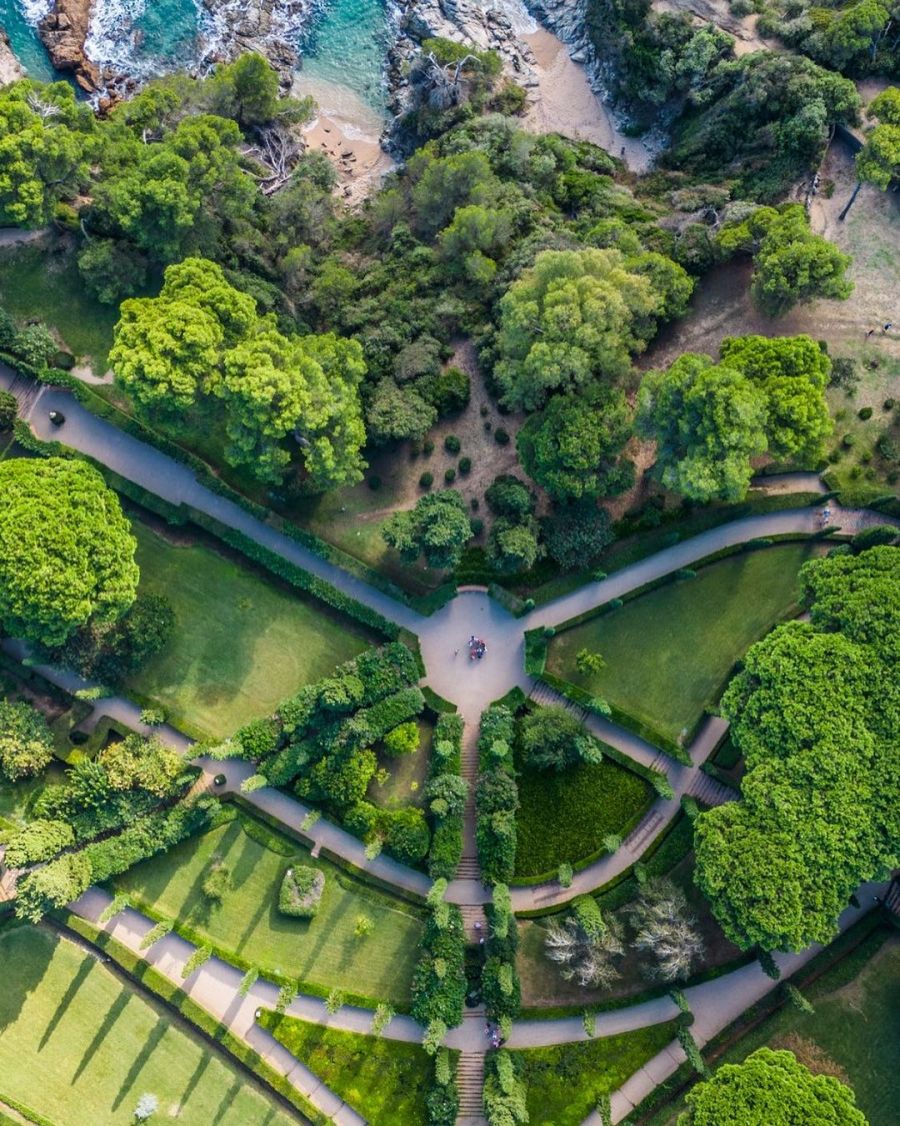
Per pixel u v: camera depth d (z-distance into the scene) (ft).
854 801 186.39
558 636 223.10
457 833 211.82
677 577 220.02
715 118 247.70
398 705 213.66
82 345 234.99
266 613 227.40
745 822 190.80
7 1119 212.84
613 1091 208.44
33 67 263.49
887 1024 204.54
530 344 208.23
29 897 201.16
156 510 226.17
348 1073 209.97
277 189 255.91
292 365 203.82
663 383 199.21
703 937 209.46
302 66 272.92
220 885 216.33
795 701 188.65
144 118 237.45
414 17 270.87
